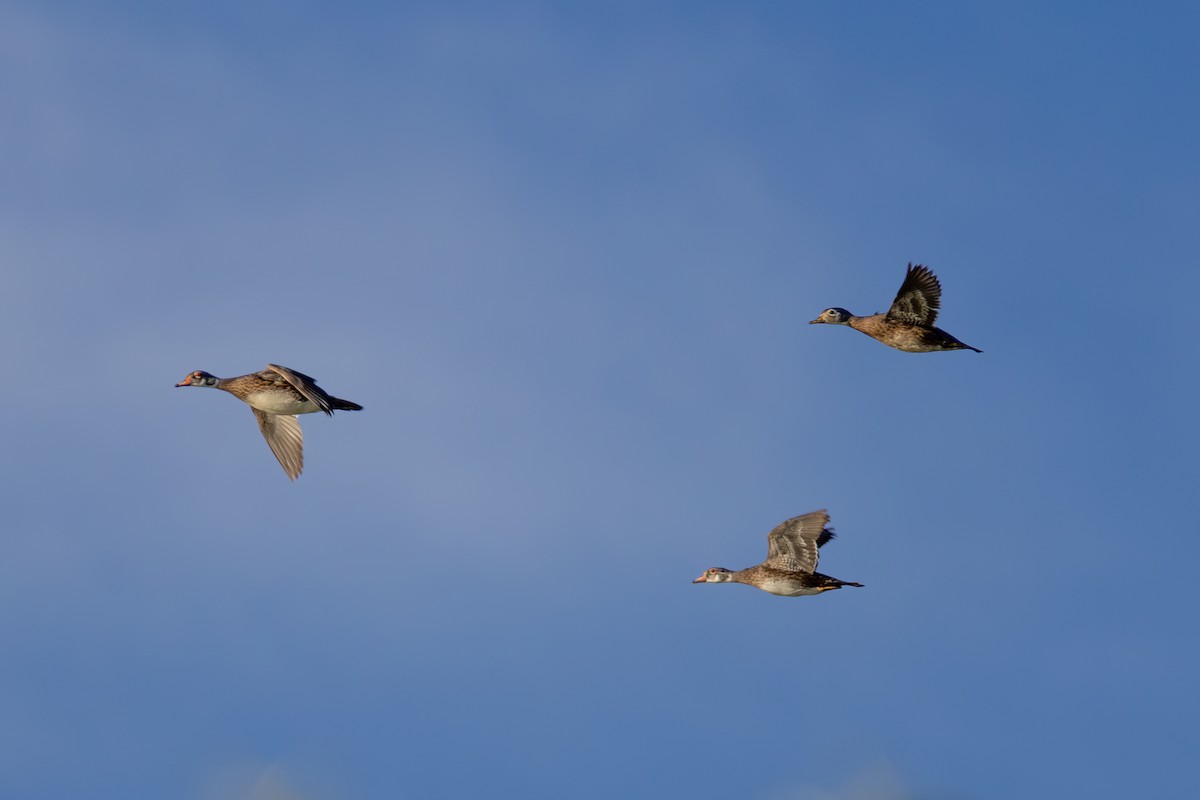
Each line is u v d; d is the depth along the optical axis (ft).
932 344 107.96
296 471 103.45
